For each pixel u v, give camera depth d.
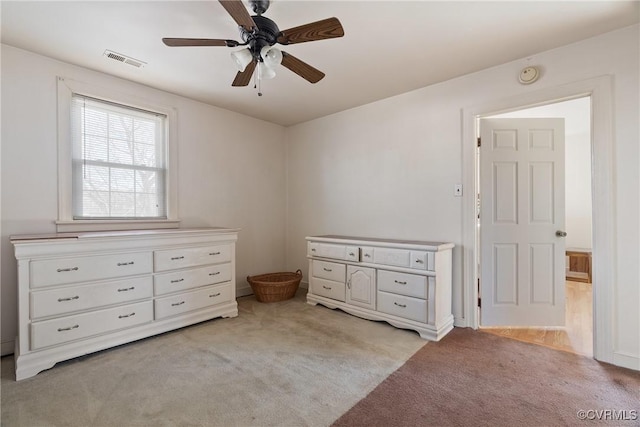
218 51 2.42
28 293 2.03
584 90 2.25
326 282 3.44
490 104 2.70
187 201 3.44
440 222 3.03
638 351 2.06
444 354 2.32
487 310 2.89
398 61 2.58
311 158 4.25
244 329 2.81
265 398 1.78
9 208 2.36
